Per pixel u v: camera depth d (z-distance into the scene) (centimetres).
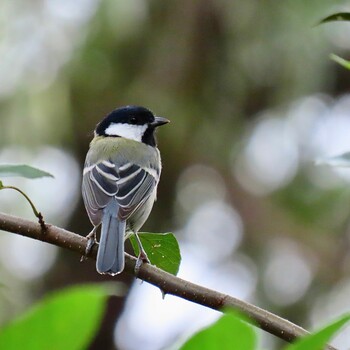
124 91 1252
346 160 406
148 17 1230
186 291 453
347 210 1295
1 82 1166
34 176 420
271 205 1318
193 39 1244
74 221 1306
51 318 161
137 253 530
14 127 1175
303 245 1291
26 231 489
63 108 1198
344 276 1277
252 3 1220
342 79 1289
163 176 1322
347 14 424
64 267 1316
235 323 162
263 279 1282
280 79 1252
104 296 163
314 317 1262
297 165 1314
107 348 1384
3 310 1038
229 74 1261
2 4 1161
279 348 1048
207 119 1293
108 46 1210
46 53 1174
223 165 1312
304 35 1210
